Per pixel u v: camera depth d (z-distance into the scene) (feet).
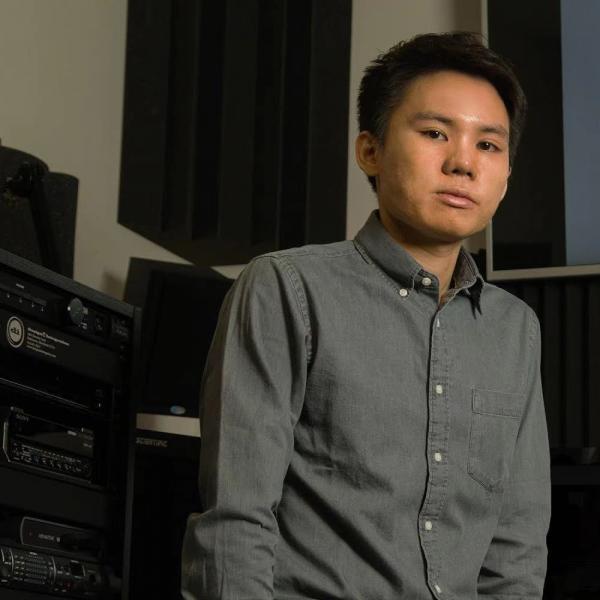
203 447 4.74
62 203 7.66
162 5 9.74
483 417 4.95
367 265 4.99
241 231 9.54
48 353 5.65
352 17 10.40
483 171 4.91
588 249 8.76
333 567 4.58
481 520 4.90
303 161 9.83
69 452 5.80
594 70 9.00
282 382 4.70
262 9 9.94
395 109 5.01
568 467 7.04
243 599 4.34
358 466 4.66
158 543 7.24
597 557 7.35
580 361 8.61
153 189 9.47
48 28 9.02
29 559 5.44
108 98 9.59
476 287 5.16
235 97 9.67
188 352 8.45
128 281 8.51
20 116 8.69
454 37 5.08
